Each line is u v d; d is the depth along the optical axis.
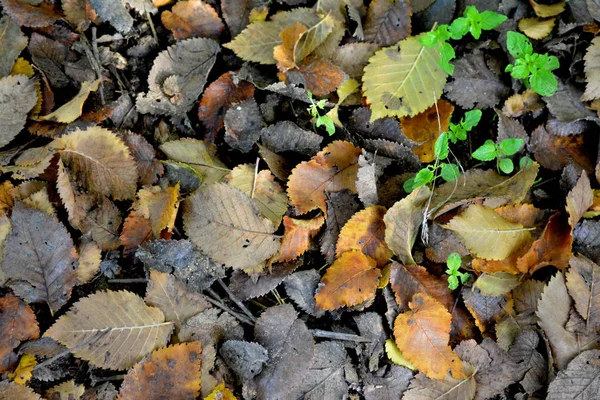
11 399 0.56
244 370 0.59
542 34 0.65
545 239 0.62
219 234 0.59
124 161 0.60
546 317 0.61
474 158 0.65
